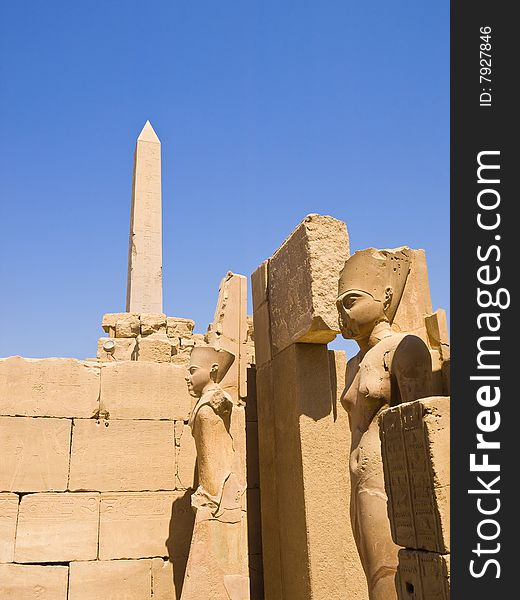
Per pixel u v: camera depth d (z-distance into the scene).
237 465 6.55
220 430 6.46
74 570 7.02
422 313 5.40
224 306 7.23
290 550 5.92
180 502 7.54
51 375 7.48
